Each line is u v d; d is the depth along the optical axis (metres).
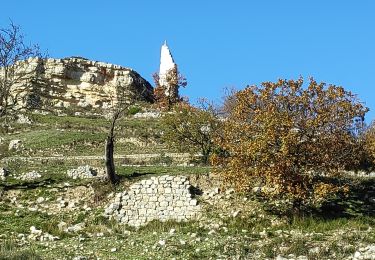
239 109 29.86
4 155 50.81
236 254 22.31
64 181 33.88
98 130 63.47
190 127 44.56
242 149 28.42
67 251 23.80
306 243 23.47
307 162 28.39
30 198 31.98
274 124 27.94
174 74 84.06
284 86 29.52
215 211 29.28
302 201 29.06
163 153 48.78
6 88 43.03
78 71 89.44
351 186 31.39
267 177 27.48
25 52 40.22
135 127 63.59
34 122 67.12
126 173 34.84
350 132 30.22
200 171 33.59
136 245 24.36
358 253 21.31
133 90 89.94
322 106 29.05
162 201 29.97
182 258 22.16
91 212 30.27
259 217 28.17
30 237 26.91
